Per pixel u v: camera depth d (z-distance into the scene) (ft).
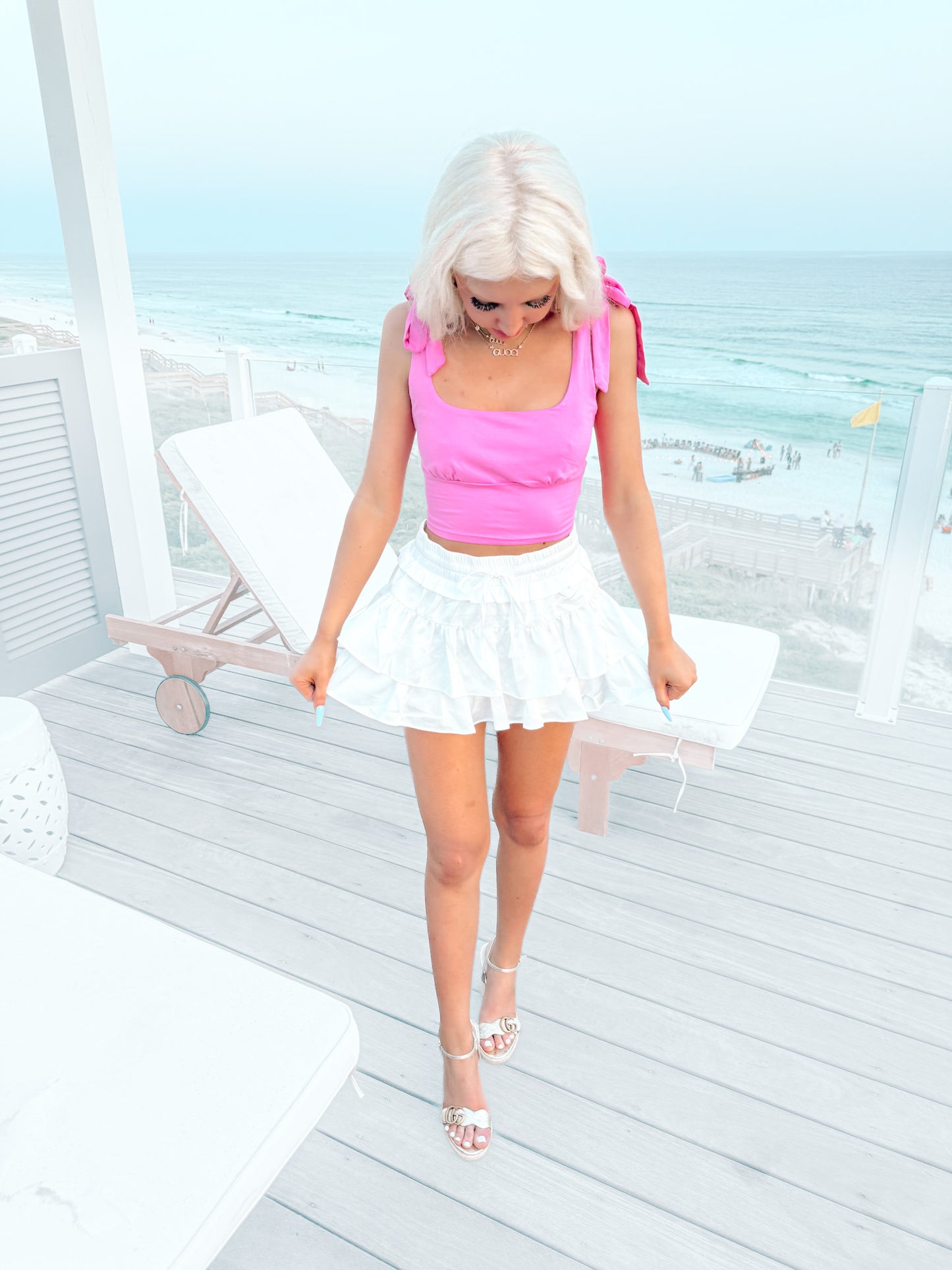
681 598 11.98
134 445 11.13
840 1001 6.64
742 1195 5.26
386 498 4.80
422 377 4.33
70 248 10.16
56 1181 3.20
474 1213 5.15
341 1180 5.34
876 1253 4.96
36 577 11.15
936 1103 5.86
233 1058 3.71
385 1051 6.21
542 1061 6.12
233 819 8.71
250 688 11.40
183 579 14.97
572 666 4.83
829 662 11.28
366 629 4.86
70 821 8.67
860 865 8.12
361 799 9.07
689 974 6.87
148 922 4.45
